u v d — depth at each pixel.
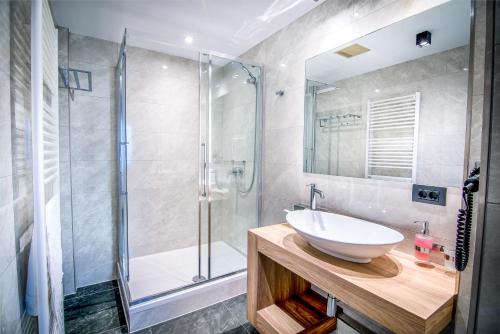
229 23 2.00
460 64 1.09
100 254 2.34
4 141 0.74
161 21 1.96
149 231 2.61
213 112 2.43
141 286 2.06
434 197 1.16
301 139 1.92
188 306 1.85
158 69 2.55
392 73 1.34
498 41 0.55
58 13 1.83
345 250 1.05
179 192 2.75
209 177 2.42
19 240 0.87
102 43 2.25
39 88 0.88
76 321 1.78
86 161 2.24
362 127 1.49
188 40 2.30
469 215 0.80
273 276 1.64
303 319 1.54
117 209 2.40
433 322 0.77
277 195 2.17
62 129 2.07
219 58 2.30
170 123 2.65
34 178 0.87
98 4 1.72
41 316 0.88
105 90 2.28
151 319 1.71
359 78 1.50
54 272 1.11
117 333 1.65
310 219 1.55
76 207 2.22
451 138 1.12
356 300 0.93
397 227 1.31
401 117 1.30
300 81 1.91
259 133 2.34
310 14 1.81
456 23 1.10
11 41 0.82
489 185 0.58
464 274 0.84
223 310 1.89
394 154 1.33
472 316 0.61
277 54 2.13
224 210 2.52
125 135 2.09
